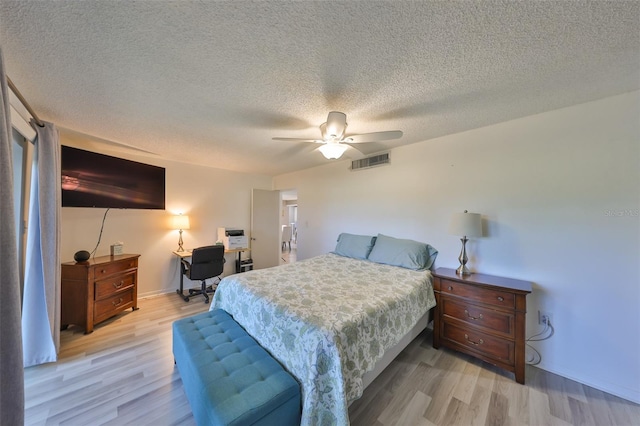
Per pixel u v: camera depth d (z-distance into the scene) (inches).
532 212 81.0
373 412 59.1
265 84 62.9
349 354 51.8
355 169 138.8
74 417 56.4
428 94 67.7
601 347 68.6
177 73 58.1
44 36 45.3
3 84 38.3
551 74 57.9
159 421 55.9
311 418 45.2
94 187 109.5
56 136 82.0
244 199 187.5
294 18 41.8
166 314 116.3
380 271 97.5
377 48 49.3
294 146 118.1
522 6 39.2
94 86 63.4
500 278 83.8
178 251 150.0
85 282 96.9
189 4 38.9
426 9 40.0
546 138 78.5
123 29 43.9
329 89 65.3
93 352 83.4
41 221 76.2
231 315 80.5
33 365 75.1
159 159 142.6
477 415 58.4
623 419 57.6
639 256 64.2
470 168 95.4
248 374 50.9
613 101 67.9
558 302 75.6
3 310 34.4
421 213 110.7
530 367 78.2
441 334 87.0
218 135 101.9
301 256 174.4
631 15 40.1
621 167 66.7
